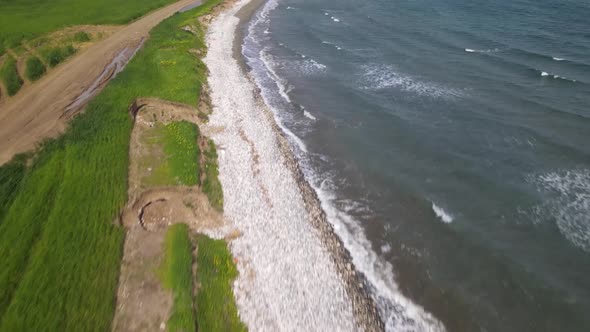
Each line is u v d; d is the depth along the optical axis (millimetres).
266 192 26797
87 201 23594
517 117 34750
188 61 44750
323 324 18562
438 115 36188
